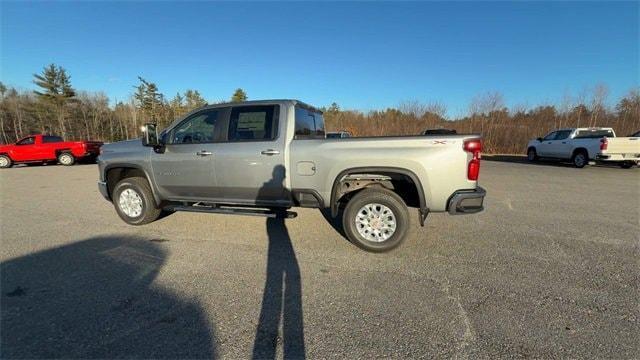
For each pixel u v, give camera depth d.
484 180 10.47
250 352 2.22
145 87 49.72
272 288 3.12
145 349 2.24
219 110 4.64
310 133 4.96
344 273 3.45
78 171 13.45
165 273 3.44
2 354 2.19
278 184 4.34
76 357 2.16
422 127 28.88
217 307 2.78
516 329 2.47
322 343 2.31
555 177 11.21
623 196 7.73
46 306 2.78
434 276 3.38
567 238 4.60
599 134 14.91
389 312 2.71
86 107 46.53
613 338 2.36
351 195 4.43
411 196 4.33
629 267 3.61
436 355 2.19
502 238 4.60
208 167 4.61
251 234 4.76
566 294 3.01
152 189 5.04
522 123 24.80
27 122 43.22
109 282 3.23
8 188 9.04
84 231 4.92
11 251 4.08
